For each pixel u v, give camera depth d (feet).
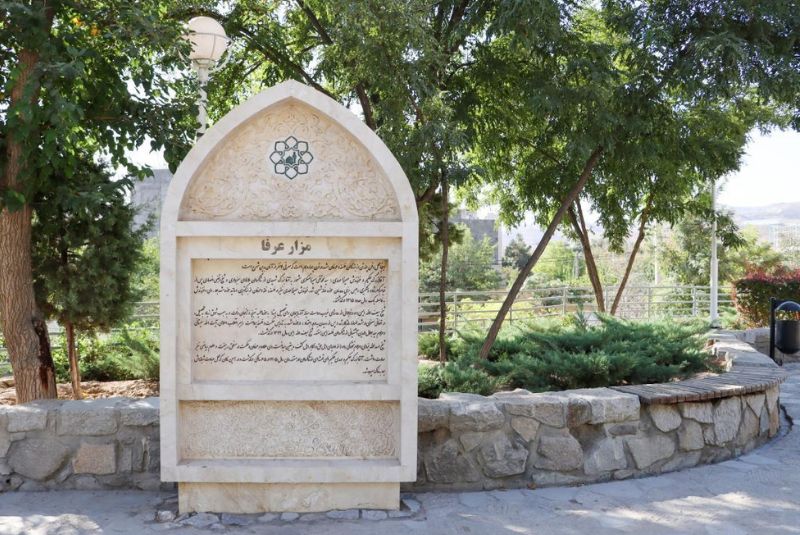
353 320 14.73
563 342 25.40
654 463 16.60
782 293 50.98
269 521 13.82
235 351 14.62
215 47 21.36
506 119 32.19
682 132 32.17
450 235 37.11
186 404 14.44
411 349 14.15
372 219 14.53
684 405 17.10
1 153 19.04
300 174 14.58
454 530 13.32
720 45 23.26
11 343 20.88
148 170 20.76
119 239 25.46
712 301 53.21
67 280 24.57
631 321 30.30
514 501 14.85
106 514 14.07
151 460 15.52
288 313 14.69
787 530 13.24
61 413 15.42
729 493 15.28
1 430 15.38
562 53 27.09
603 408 16.08
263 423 14.56
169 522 13.69
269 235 14.19
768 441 19.60
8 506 14.44
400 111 24.73
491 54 29.84
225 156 14.51
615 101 27.37
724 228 47.01
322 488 14.30
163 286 13.93
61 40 18.86
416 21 23.26
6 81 18.54
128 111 20.76
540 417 15.84
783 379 19.70
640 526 13.47
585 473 15.94
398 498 14.34
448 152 24.71
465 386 20.10
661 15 25.90
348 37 24.02
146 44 21.89
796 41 26.63
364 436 14.64
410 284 14.17
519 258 130.31
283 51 32.96
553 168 36.37
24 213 20.71
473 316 53.83
